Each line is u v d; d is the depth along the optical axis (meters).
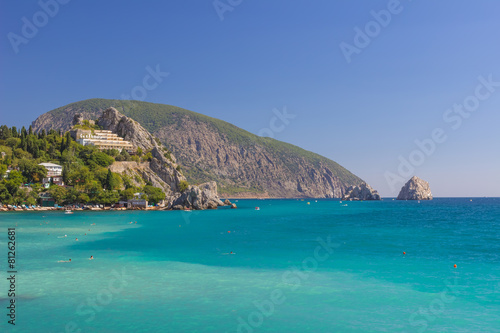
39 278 45.38
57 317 32.06
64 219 140.00
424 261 56.62
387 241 80.12
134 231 101.69
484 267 52.12
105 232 98.69
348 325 30.70
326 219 156.25
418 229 108.75
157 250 67.69
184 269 50.97
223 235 93.12
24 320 31.34
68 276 46.44
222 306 35.12
